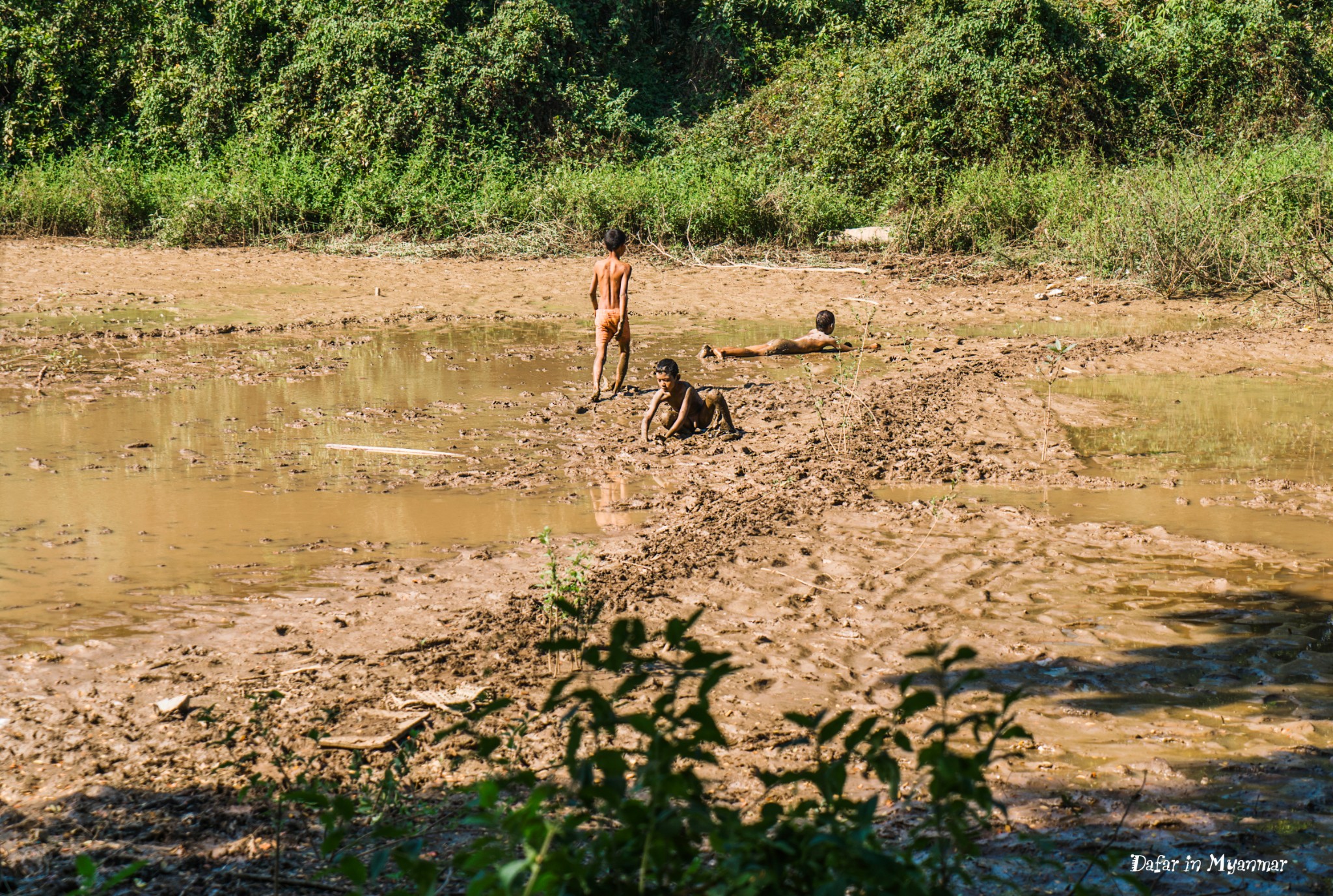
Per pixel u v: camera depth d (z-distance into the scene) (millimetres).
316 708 5551
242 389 13438
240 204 27812
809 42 35969
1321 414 12023
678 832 2363
